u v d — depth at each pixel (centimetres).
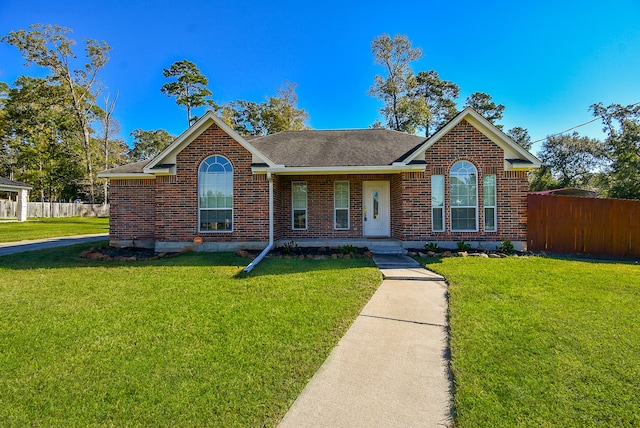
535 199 1224
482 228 1193
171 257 1082
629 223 1213
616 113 3291
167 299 635
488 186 1199
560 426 285
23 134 4253
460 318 530
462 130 1195
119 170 1311
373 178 1386
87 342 450
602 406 311
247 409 309
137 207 1316
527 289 691
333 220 1382
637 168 3017
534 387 341
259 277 800
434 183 1205
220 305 598
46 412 305
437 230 1201
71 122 4184
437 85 4094
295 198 1394
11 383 352
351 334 489
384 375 375
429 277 807
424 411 311
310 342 450
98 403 318
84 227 2417
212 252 1163
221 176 1202
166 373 371
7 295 663
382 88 3581
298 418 299
